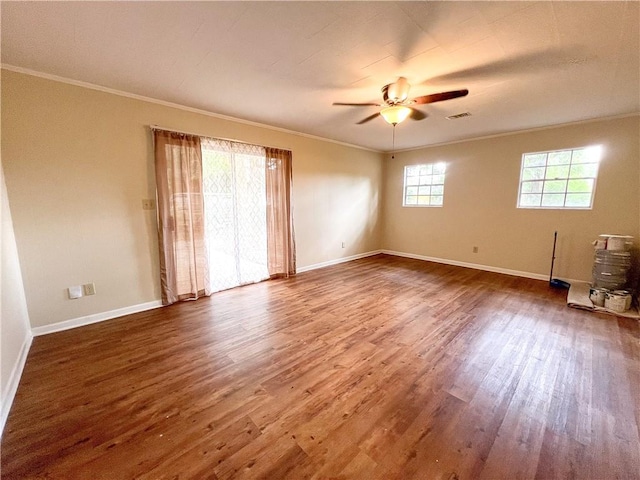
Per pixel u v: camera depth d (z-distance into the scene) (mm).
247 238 4109
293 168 4637
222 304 3387
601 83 2664
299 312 3146
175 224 3324
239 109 3451
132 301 3125
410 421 1595
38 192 2525
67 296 2729
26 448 1421
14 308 2105
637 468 1312
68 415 1645
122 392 1842
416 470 1300
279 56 2180
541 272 4422
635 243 3574
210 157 3623
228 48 2068
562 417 1624
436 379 1972
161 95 3004
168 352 2326
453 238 5457
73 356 2262
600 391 1847
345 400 1768
